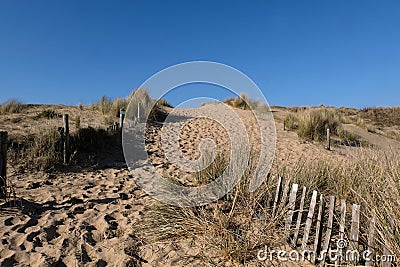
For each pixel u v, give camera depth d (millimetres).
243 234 3418
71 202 4641
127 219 4098
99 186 5473
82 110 13547
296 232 3307
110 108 13453
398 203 2762
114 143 8383
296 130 13227
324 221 3520
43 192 4980
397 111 29031
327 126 12547
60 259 3139
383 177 3553
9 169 5781
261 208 3906
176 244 3463
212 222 3609
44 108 13188
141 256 3279
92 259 3203
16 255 3141
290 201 3553
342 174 4812
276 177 4434
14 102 11914
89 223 3951
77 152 7148
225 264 3072
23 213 4078
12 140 6715
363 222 3230
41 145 6559
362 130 15516
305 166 5277
